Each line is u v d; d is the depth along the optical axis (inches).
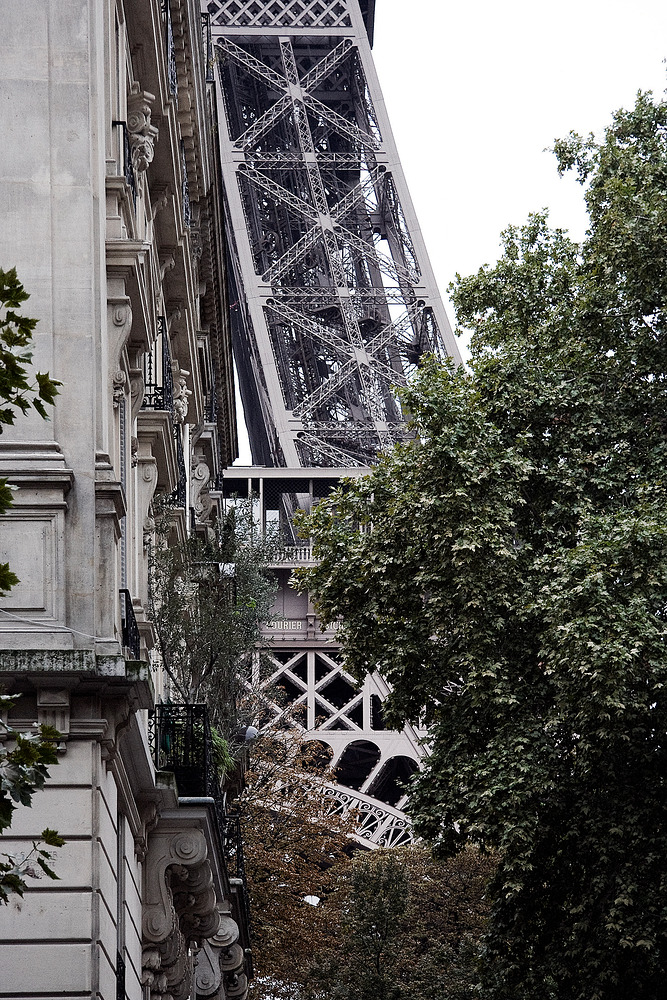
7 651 870.4
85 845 871.1
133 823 1113.4
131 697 911.0
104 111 1042.1
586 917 1517.0
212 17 6894.7
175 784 1173.1
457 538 1571.1
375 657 1701.5
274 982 3159.5
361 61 6791.3
